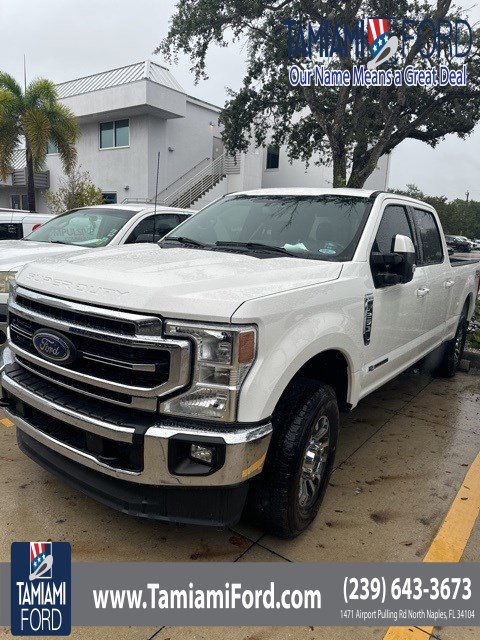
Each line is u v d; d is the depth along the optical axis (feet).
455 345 19.60
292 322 8.33
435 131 61.11
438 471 12.34
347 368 10.52
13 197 94.43
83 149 78.18
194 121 78.38
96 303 7.89
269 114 64.44
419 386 19.11
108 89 68.85
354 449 13.38
